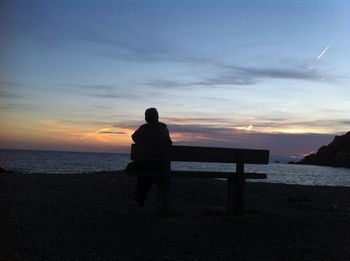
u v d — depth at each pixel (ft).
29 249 10.49
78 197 18.51
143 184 16.16
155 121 15.71
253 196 21.84
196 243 11.59
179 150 14.71
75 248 10.79
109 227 12.90
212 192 22.07
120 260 10.09
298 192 24.09
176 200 19.70
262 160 15.87
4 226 12.42
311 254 11.10
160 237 12.01
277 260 10.58
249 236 12.43
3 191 19.29
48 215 14.21
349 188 27.53
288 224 14.03
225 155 15.26
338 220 14.98
